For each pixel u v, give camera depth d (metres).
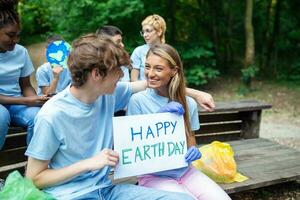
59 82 3.39
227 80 9.35
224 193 2.28
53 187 1.88
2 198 1.71
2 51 2.83
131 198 1.98
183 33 9.66
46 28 14.95
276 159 3.63
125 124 2.03
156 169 2.11
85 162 1.77
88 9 8.13
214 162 2.99
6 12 2.56
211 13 9.82
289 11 10.34
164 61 2.28
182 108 2.19
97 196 1.94
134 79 4.29
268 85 8.91
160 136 2.13
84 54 1.77
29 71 3.13
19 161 3.30
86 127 1.90
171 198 1.96
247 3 8.67
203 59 8.96
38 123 1.80
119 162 2.02
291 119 6.75
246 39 8.79
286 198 3.52
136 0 8.04
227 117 4.56
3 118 2.64
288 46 10.35
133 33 8.53
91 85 1.82
